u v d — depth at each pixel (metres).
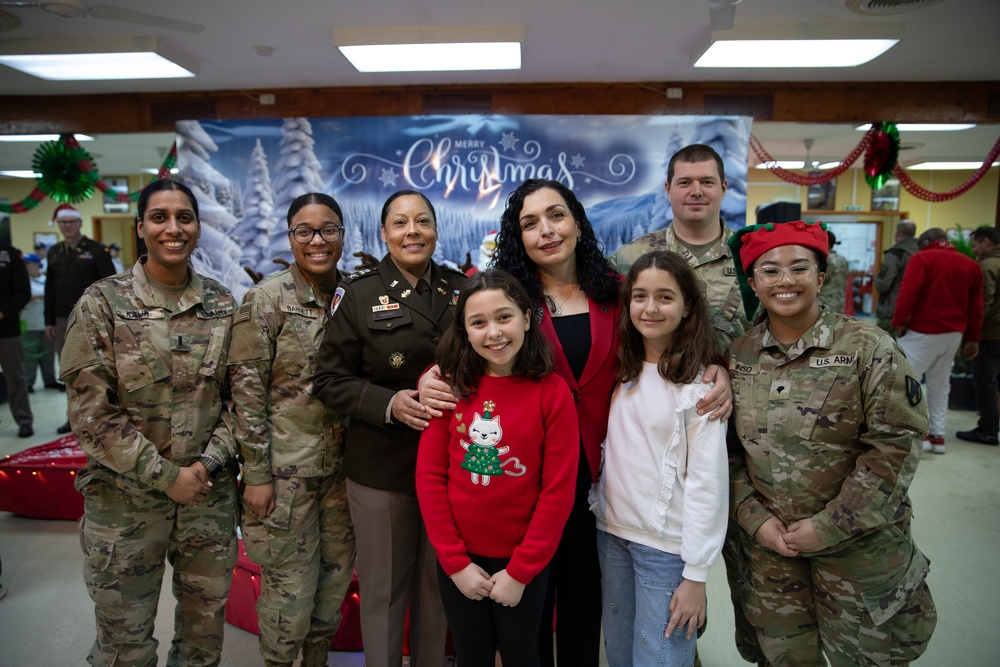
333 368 1.56
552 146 4.02
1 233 4.59
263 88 4.17
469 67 3.65
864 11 2.98
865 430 1.31
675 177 1.80
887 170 4.29
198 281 1.67
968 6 2.94
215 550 1.64
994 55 3.62
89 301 1.50
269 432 1.67
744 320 1.75
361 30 3.19
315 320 1.70
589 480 1.52
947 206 9.02
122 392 1.52
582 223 1.57
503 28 3.14
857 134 6.16
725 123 3.99
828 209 9.08
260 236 4.10
